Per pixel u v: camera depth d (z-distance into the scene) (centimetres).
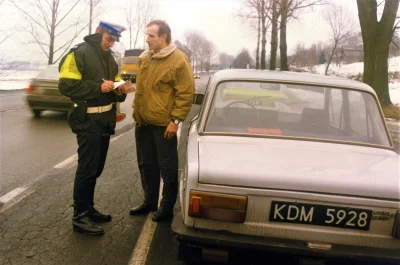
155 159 445
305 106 384
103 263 344
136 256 358
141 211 455
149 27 393
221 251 280
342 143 362
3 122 1045
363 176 285
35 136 884
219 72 438
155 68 400
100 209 467
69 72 374
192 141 350
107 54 397
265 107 383
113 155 734
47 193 511
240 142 346
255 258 300
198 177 277
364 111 386
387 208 271
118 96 409
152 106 404
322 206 272
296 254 271
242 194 274
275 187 273
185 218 285
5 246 367
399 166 312
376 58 1738
